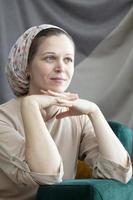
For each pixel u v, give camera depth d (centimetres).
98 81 277
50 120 141
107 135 134
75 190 113
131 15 271
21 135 135
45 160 121
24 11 260
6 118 138
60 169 121
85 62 273
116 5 274
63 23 268
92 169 139
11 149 127
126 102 272
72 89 270
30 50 140
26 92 148
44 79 138
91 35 272
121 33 273
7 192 133
